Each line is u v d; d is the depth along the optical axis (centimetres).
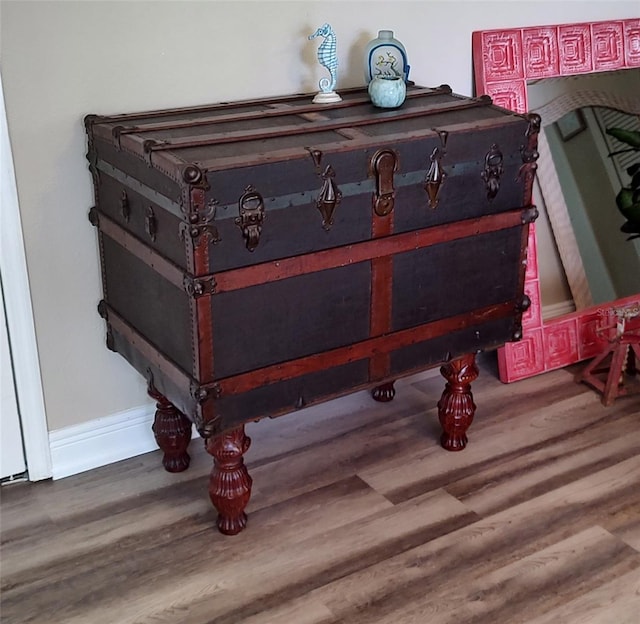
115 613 177
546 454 232
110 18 194
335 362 191
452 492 216
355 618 175
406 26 238
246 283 171
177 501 213
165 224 171
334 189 175
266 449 234
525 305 220
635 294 285
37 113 193
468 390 228
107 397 225
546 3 263
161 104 208
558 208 270
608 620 175
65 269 209
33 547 197
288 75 223
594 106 276
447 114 203
